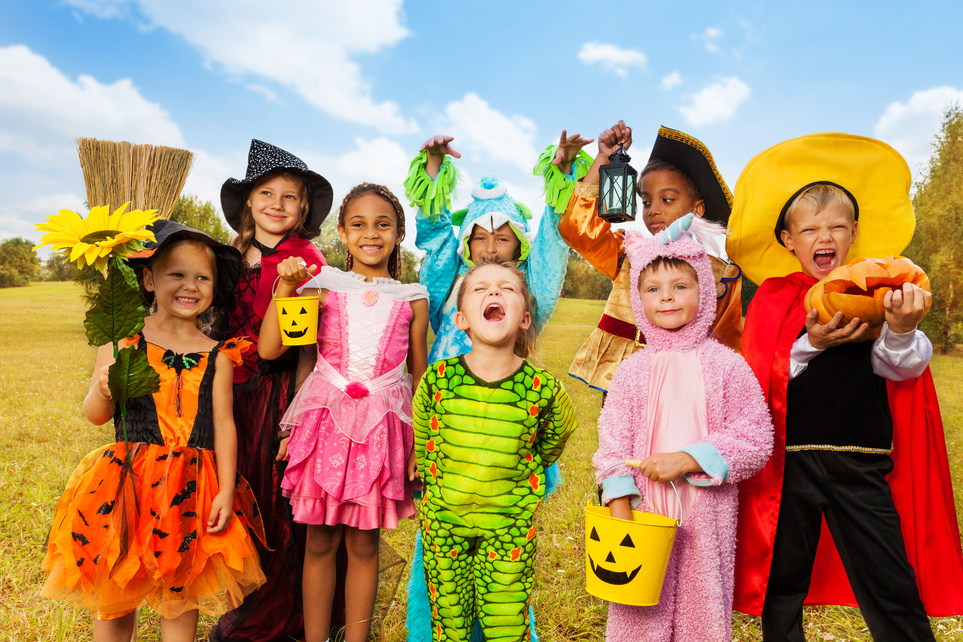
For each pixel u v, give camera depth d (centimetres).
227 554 231
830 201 249
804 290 256
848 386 233
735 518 222
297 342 247
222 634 281
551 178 298
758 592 236
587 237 280
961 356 1875
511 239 304
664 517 203
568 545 393
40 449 567
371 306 267
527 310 238
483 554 222
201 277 249
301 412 256
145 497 223
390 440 258
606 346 301
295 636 283
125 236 203
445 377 232
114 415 234
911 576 219
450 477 225
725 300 300
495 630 216
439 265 311
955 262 1967
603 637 293
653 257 233
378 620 298
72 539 215
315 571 258
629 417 232
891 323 214
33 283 4962
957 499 486
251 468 285
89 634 275
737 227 272
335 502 246
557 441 234
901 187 254
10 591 309
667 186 303
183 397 237
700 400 225
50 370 1183
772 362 244
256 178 304
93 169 339
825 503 235
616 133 275
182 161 350
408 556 385
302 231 326
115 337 211
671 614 214
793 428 240
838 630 315
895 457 242
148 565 215
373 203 279
